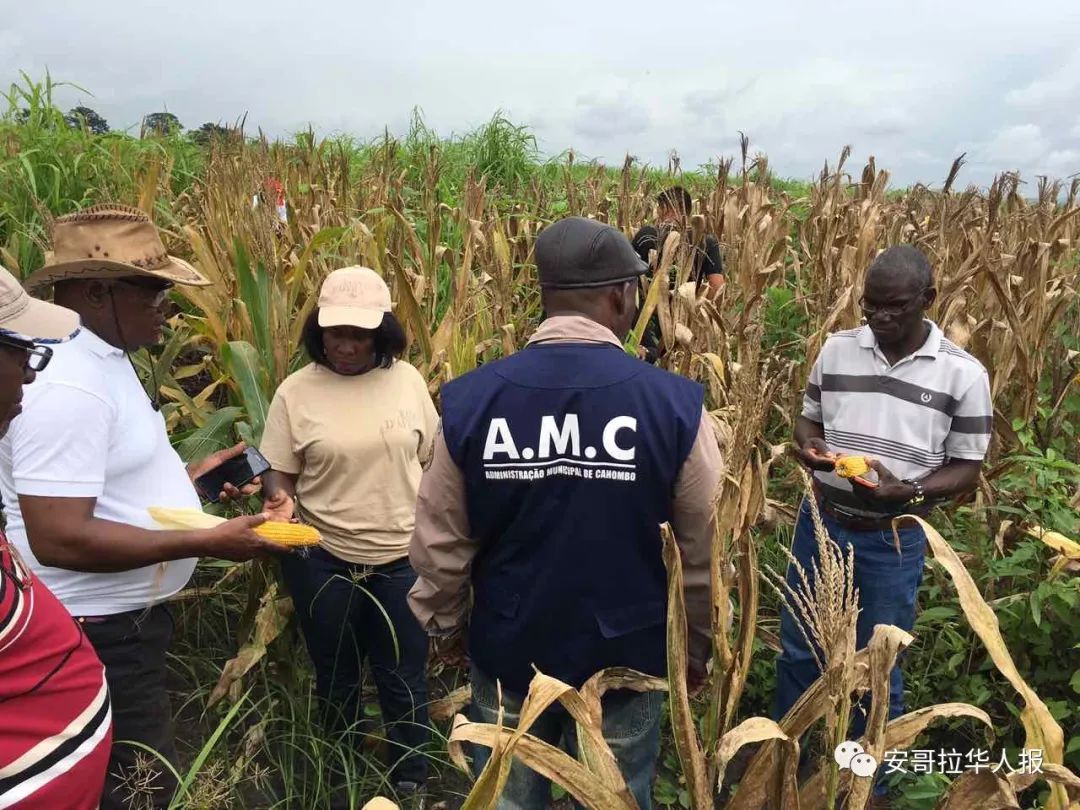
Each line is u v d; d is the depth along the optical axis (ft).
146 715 6.84
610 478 5.45
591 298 5.75
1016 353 13.32
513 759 6.48
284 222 16.85
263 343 11.45
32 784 4.53
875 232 18.04
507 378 5.66
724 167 22.52
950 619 10.62
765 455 13.15
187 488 7.28
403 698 8.97
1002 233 20.51
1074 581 8.96
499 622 5.97
